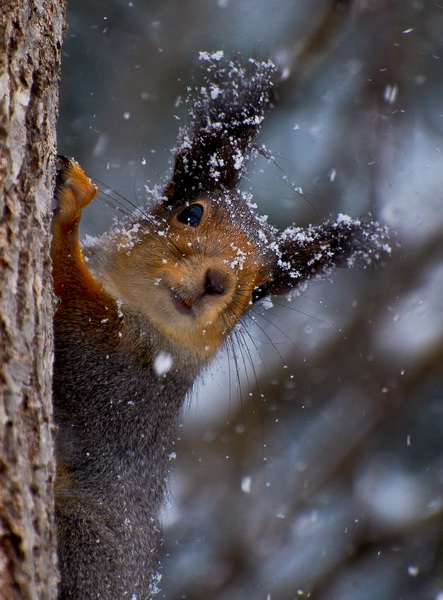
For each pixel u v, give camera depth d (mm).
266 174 12469
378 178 12820
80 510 7109
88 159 12062
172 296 7609
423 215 13180
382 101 13188
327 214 12375
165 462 8016
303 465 12727
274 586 11828
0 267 4066
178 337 7773
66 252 6758
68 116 12234
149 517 7648
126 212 8688
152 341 7602
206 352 8000
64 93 12266
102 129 12266
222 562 12008
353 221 9188
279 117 12805
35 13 4691
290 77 12805
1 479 3736
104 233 8070
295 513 12461
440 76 13477
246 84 8578
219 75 8695
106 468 7344
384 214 11875
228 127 8367
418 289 13359
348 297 13383
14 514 3727
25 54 4523
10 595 3584
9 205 4195
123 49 12727
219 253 7699
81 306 7043
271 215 12250
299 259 8805
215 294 7617
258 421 12688
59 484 7117
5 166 4238
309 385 13023
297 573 11938
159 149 12328
